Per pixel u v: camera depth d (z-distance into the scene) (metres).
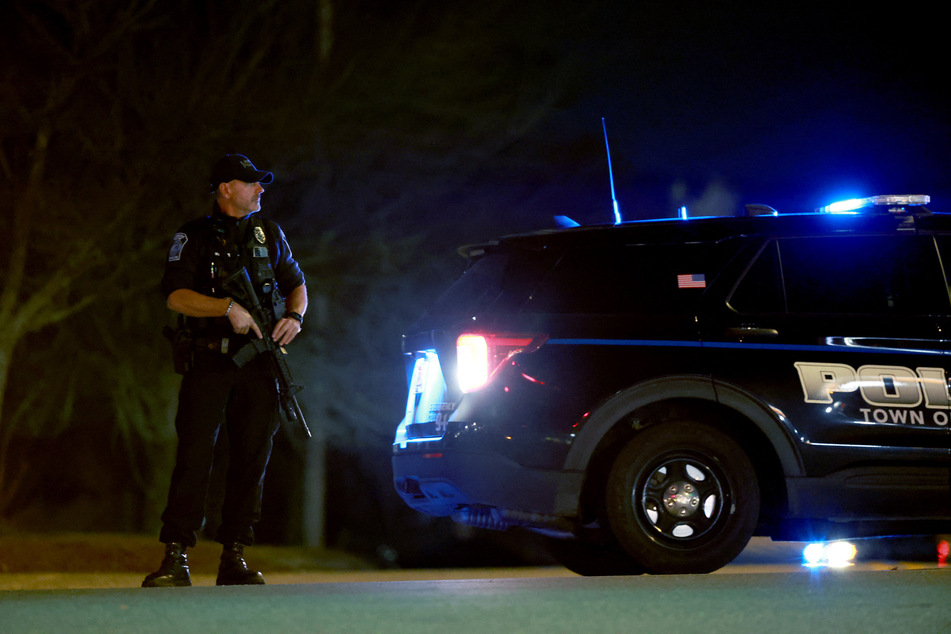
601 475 14.61
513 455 14.30
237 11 39.97
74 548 35.12
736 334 14.69
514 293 14.99
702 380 14.47
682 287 14.92
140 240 40.31
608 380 14.41
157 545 37.62
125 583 29.95
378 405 43.72
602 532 14.98
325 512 56.41
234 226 14.18
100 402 46.59
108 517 56.22
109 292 39.62
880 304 15.12
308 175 41.44
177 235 14.11
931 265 15.31
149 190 39.69
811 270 15.16
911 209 15.60
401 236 41.88
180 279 13.88
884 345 14.85
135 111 39.94
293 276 14.61
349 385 43.34
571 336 14.61
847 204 16.08
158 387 41.91
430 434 14.98
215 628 7.82
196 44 40.00
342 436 44.81
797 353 14.70
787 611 8.44
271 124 40.38
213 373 13.86
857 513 14.57
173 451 45.97
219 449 41.78
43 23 38.53
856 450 14.55
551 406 14.38
